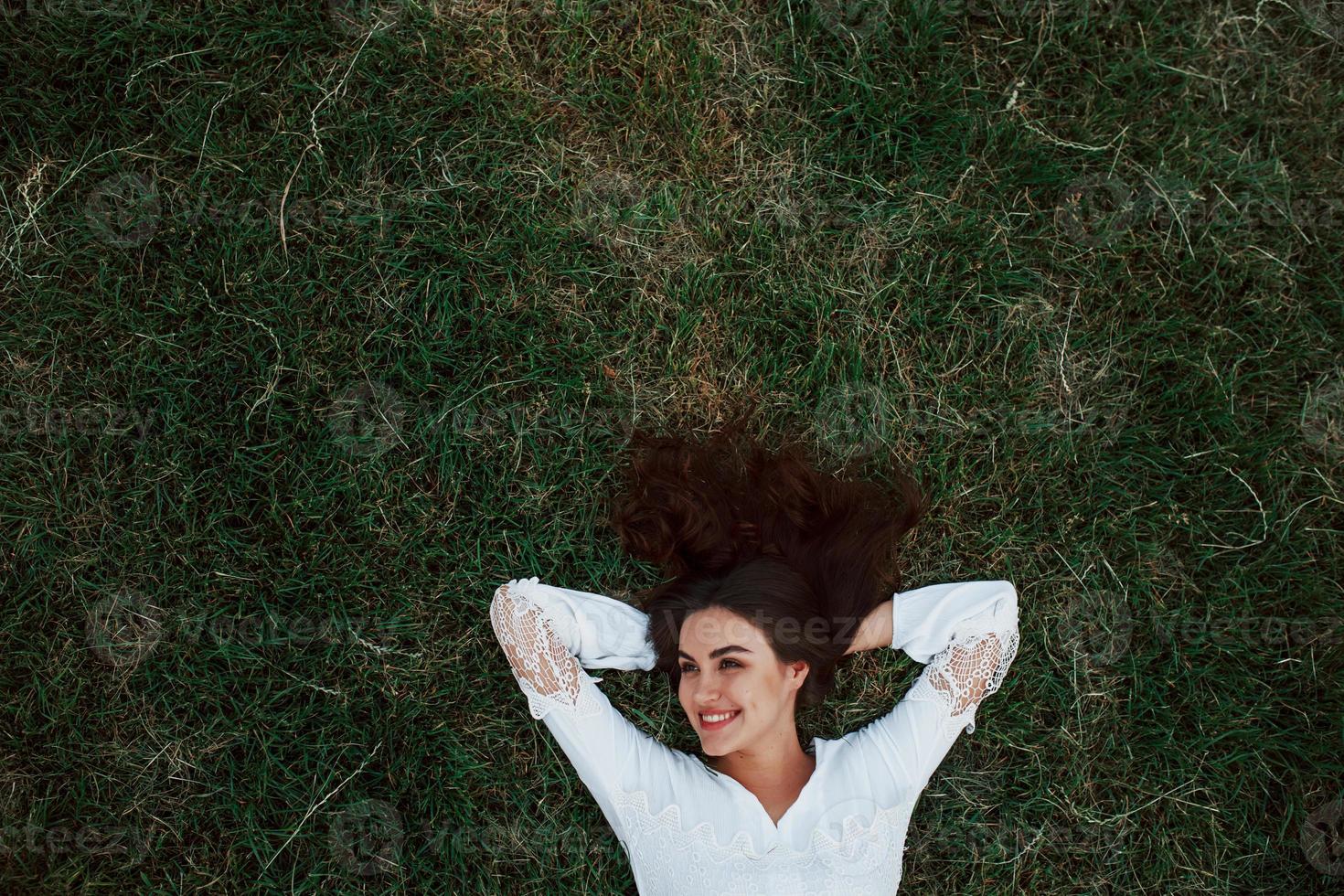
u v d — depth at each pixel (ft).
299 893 6.10
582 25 6.39
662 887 4.87
